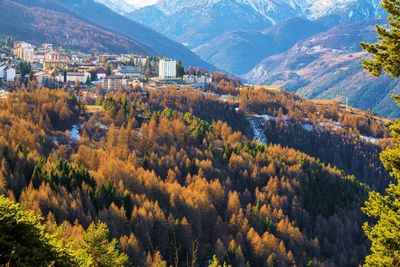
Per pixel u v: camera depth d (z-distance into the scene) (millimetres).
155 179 147625
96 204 128250
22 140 158625
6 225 33688
